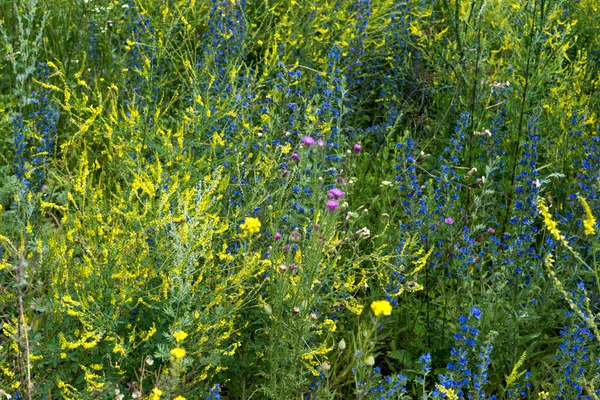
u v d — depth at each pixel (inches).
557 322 147.8
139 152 138.2
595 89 219.9
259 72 215.8
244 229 116.2
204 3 233.1
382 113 224.5
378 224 169.6
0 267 115.0
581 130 187.2
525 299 145.8
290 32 214.8
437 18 253.3
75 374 118.7
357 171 189.8
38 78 206.2
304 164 138.9
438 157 198.8
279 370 121.6
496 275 143.3
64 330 119.7
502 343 139.7
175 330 112.8
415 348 144.4
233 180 146.7
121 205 127.4
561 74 198.8
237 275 119.5
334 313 137.0
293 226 138.7
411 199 154.4
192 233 115.2
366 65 227.9
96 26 222.8
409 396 127.3
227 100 152.4
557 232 109.3
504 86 193.0
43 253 131.2
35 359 112.1
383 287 138.7
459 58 206.1
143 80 186.4
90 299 112.3
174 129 191.8
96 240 124.3
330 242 126.1
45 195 163.8
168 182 137.6
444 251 153.3
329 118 168.9
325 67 201.3
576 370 122.6
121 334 120.3
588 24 233.8
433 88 219.5
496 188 184.5
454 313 142.9
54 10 231.6
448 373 124.1
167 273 121.5
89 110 152.1
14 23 219.9
